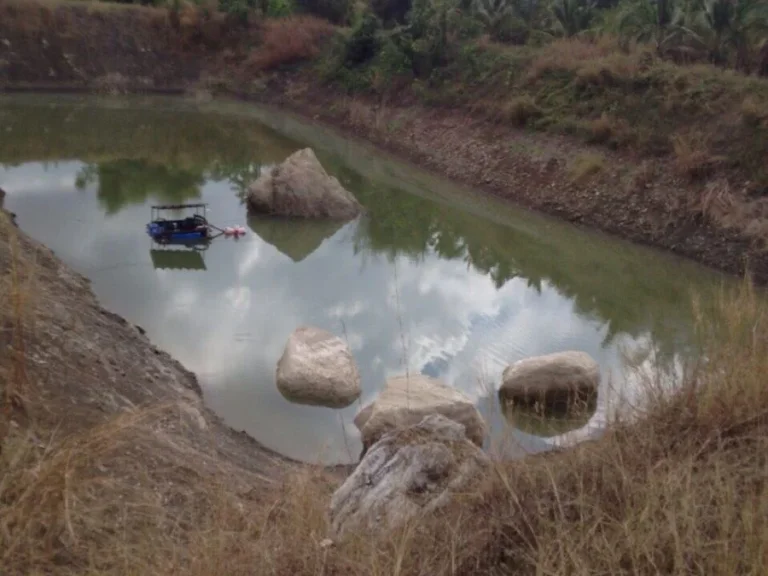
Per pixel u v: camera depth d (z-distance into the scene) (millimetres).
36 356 7582
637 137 20391
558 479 4465
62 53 37938
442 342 12141
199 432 8133
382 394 9000
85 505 4914
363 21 35438
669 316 13742
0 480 4371
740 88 19469
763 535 3488
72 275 13055
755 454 4352
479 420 8656
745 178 17578
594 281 15781
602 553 3664
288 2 44031
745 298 6297
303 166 19406
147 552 4547
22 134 27078
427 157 26094
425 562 3936
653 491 3932
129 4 42312
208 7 42344
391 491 4891
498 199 21969
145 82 39156
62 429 6488
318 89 35969
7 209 17094
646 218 18359
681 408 5047
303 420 9438
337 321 12695
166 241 16078
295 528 4555
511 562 3977
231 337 11703
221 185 21922
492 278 15742
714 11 22281
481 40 29781
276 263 15609
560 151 21984
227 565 4168
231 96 39094
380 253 16953
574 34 29156
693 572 3541
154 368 9898
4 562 3959
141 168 23406
